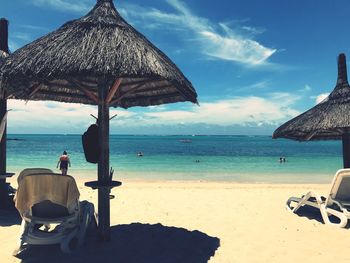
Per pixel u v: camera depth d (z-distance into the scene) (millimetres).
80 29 4188
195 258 4391
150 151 49531
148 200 8867
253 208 7887
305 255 4617
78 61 3682
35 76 3650
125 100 6391
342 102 6543
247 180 16562
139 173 19812
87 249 4480
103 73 3619
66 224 4461
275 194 10156
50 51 3861
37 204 4395
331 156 37594
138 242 4887
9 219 6332
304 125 6492
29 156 35094
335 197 6297
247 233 5703
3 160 6879
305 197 7047
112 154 40562
